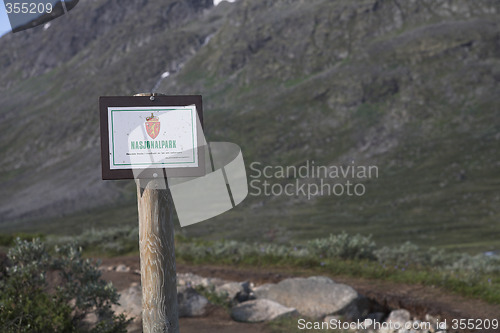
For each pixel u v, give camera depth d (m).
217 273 10.65
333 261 11.23
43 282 5.34
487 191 181.12
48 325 4.67
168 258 2.70
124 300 7.00
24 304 4.85
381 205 180.50
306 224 159.88
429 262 12.00
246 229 156.38
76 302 5.18
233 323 7.01
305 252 11.97
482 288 8.55
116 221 198.88
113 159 2.62
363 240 12.05
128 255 14.45
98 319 5.39
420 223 152.25
